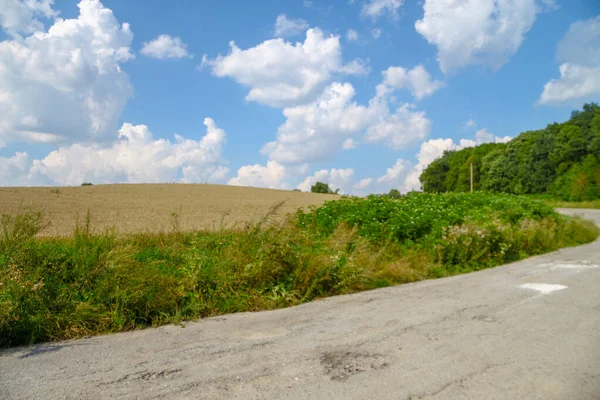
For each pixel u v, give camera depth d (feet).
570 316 17.48
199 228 53.72
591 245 48.73
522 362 12.59
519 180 238.27
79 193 134.31
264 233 27.48
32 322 16.17
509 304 19.83
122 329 17.42
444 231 36.86
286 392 10.84
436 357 13.12
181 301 20.18
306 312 19.90
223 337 15.88
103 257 21.22
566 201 180.75
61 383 11.63
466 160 338.54
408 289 25.05
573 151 200.95
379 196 52.65
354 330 16.26
